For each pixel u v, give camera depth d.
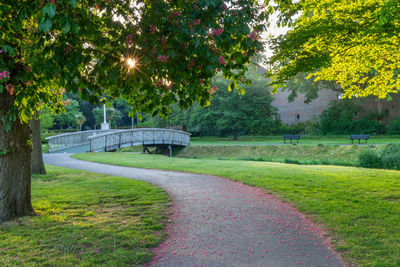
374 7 6.90
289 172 11.05
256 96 38.22
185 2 3.58
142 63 3.52
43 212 5.79
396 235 4.32
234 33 3.72
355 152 20.86
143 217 5.57
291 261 3.64
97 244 4.15
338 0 7.57
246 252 3.93
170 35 3.58
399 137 30.16
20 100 3.70
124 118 67.62
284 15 6.99
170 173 11.88
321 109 45.06
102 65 3.52
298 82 36.22
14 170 5.32
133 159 18.33
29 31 4.04
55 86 4.88
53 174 11.24
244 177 10.05
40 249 3.96
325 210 5.78
